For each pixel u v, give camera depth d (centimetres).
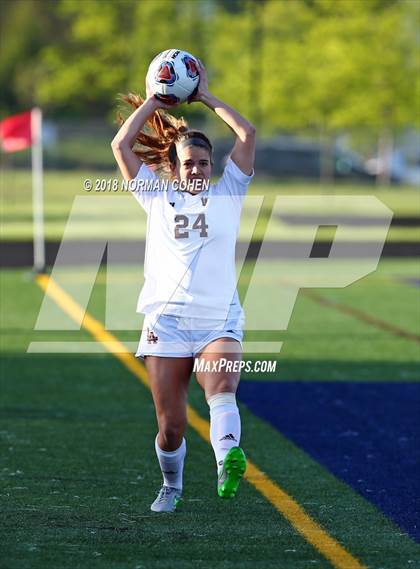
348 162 13062
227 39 10044
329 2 9400
